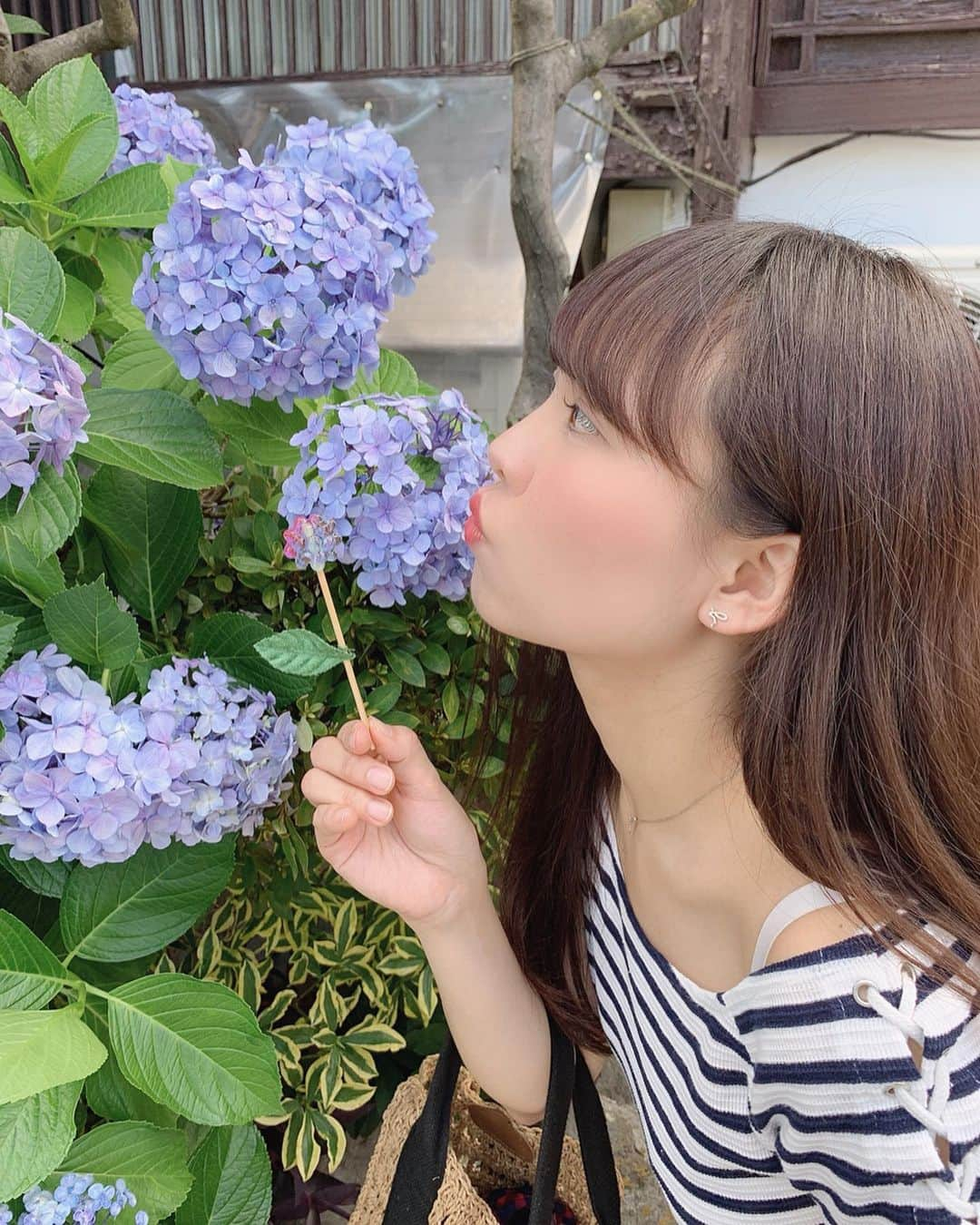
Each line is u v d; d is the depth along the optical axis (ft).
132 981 2.21
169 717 1.91
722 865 1.68
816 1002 1.43
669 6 3.58
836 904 1.49
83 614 1.98
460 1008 2.14
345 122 5.53
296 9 5.47
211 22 5.60
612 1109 3.60
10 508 1.83
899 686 1.42
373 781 1.80
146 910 2.27
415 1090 2.35
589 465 1.47
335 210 1.94
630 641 1.53
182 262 1.87
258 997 3.00
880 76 5.04
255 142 5.69
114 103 2.58
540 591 1.55
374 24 5.40
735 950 1.70
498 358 5.86
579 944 2.29
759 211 5.49
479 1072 2.18
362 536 1.95
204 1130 2.64
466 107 5.38
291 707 2.33
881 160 5.27
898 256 1.51
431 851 2.06
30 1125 1.90
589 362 1.43
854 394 1.34
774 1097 1.53
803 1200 1.73
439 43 5.34
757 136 5.33
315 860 2.89
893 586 1.38
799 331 1.35
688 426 1.38
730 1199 1.81
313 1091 2.99
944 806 1.47
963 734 1.43
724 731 1.62
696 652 1.57
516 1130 2.37
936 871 1.44
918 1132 1.34
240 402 2.12
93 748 1.82
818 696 1.41
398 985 3.30
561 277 3.51
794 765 1.44
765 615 1.45
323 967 3.24
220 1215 2.34
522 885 2.30
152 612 2.43
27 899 2.55
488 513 1.61
